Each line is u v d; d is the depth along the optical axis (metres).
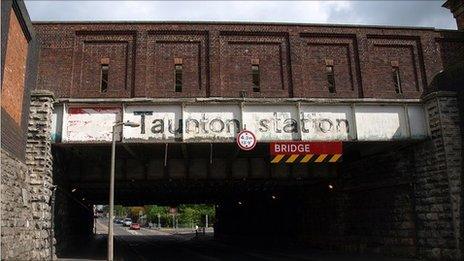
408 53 29.38
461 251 21.95
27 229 20.27
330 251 32.47
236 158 30.73
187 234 79.00
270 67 27.77
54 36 26.86
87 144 23.58
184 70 27.06
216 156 30.22
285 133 24.17
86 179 29.78
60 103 23.48
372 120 24.78
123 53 27.09
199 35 27.64
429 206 23.92
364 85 27.98
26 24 20.67
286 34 28.27
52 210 23.17
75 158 29.12
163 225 123.25
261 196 47.41
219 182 33.25
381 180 27.47
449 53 29.80
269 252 34.50
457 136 23.47
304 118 24.42
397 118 24.95
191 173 30.28
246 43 27.92
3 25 17.48
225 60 27.38
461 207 22.52
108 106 23.75
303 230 37.88
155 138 23.56
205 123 23.92
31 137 21.89
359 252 29.41
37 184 21.42
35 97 22.44
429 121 24.47
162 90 26.58
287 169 31.19
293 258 28.41
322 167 31.59
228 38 27.75
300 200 38.59
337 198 31.94
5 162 17.83
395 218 26.23
